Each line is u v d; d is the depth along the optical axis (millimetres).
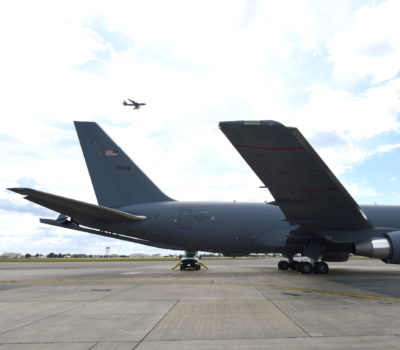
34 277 16188
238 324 5570
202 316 6246
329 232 16094
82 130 20203
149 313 6559
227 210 19047
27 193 14477
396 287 10930
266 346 4289
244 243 18656
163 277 15672
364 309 6922
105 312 6684
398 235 15211
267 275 16500
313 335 4828
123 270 22484
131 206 19562
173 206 19266
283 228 18312
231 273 18297
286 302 7863
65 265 32938
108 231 19359
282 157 11555
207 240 18719
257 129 10328
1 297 9008
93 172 19984
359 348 4176
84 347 4285
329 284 11906
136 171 20125
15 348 4250
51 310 6934
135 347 4270
